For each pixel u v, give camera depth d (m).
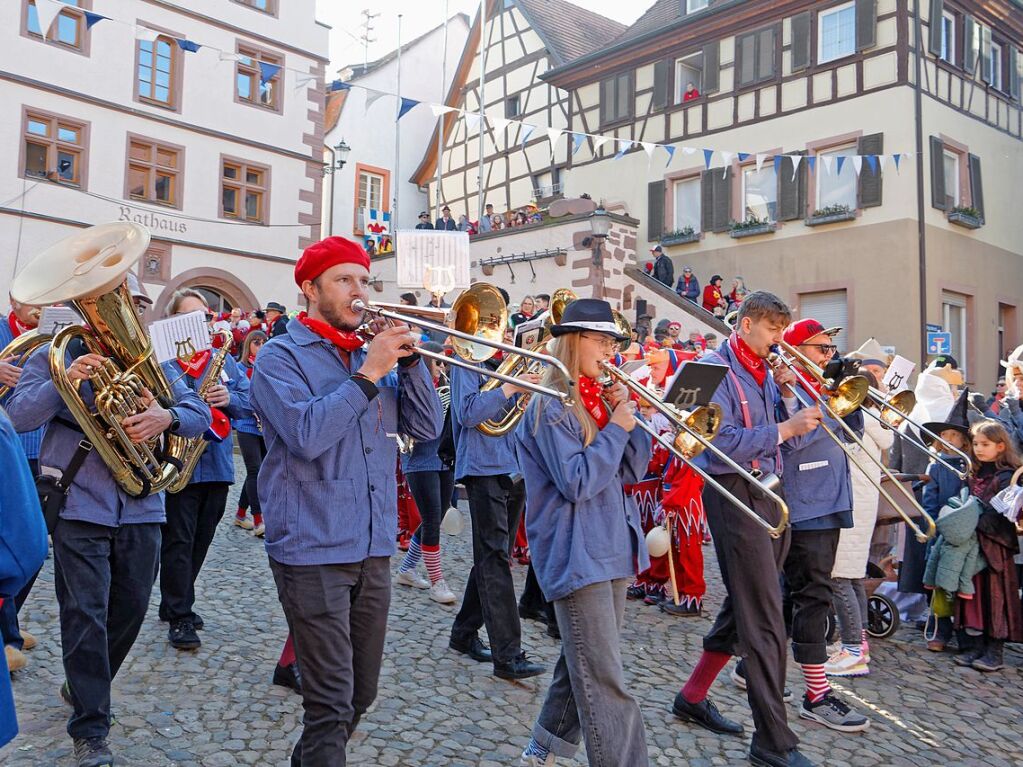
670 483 5.58
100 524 3.14
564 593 2.71
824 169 17.53
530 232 17.45
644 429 2.95
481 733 3.54
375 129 27.36
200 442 3.61
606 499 2.83
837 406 3.99
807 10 17.62
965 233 17.80
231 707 3.62
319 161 21.28
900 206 16.48
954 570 4.91
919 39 16.09
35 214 16.81
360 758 3.24
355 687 2.60
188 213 18.98
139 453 3.22
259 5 20.00
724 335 15.38
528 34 22.84
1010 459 5.03
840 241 17.23
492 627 4.14
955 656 5.13
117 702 3.59
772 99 18.17
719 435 3.44
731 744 3.62
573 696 2.89
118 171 17.89
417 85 28.53
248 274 20.00
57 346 2.99
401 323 2.63
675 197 19.91
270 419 2.47
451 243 4.47
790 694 4.26
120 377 3.13
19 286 3.00
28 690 3.68
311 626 2.43
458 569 6.32
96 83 17.56
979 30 18.38
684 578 5.53
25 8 16.62
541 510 2.84
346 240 2.68
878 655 5.08
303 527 2.46
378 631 2.60
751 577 3.37
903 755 3.70
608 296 16.39
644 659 4.65
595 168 21.22
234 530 7.16
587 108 21.47
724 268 18.84
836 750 3.68
